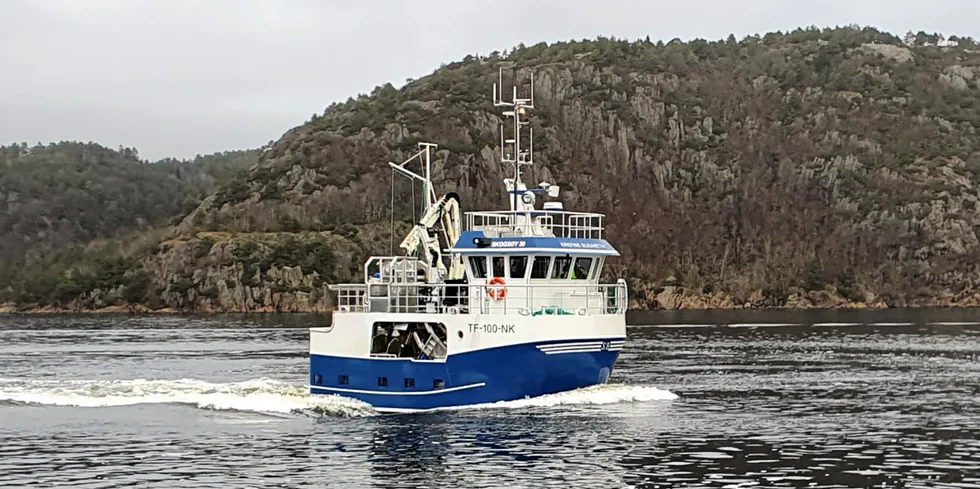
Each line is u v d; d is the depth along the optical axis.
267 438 45.84
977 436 47.75
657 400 56.62
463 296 50.50
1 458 43.19
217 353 110.50
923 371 81.31
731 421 51.16
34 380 77.94
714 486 37.69
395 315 50.72
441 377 49.88
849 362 91.12
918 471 40.28
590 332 50.31
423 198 60.72
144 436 47.25
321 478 38.72
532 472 39.22
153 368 90.50
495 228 52.38
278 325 186.38
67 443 46.06
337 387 52.81
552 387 50.62
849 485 38.16
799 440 46.25
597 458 41.34
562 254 51.03
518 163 54.12
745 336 140.00
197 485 38.22
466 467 39.91
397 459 41.22
